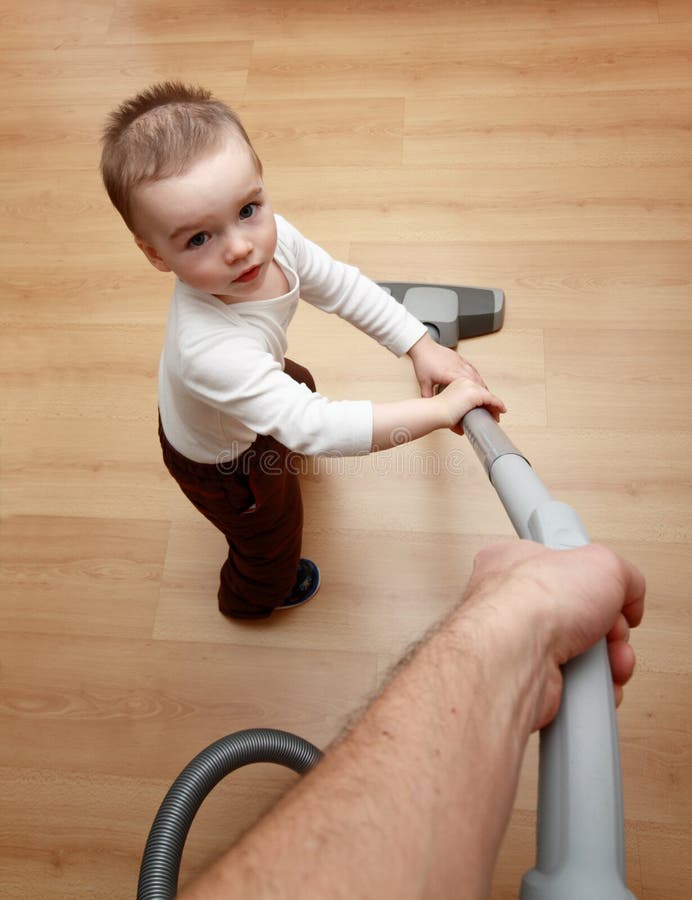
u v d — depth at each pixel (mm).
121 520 1390
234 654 1276
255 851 317
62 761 1220
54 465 1443
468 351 1457
